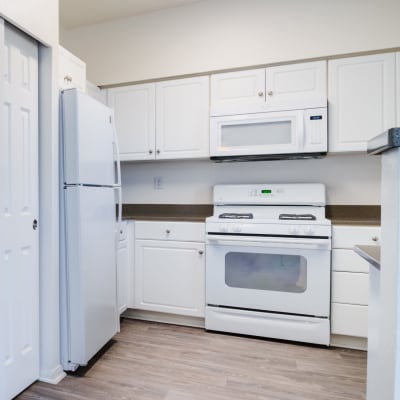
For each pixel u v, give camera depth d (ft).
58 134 5.31
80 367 5.68
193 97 7.99
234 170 8.75
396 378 2.16
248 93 7.52
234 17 8.03
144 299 7.80
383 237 2.52
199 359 5.99
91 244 5.58
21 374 4.87
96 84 9.07
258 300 6.86
